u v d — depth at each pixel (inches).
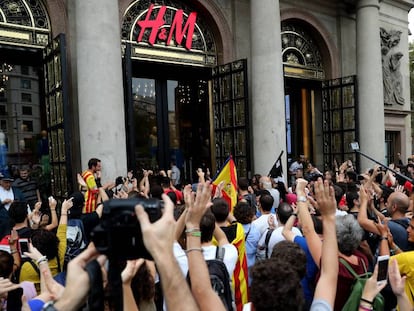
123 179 309.0
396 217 167.5
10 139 402.0
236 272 146.3
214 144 532.7
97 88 339.3
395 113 763.4
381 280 91.8
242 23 526.3
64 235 160.1
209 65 508.4
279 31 476.1
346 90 634.2
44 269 102.4
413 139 1478.8
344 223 108.0
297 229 164.2
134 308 80.0
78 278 59.2
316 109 687.1
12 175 367.6
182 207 152.9
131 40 438.3
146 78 501.4
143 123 494.6
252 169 505.7
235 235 149.9
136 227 55.5
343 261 102.0
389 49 753.0
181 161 519.8
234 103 491.5
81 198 205.0
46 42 378.3
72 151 384.5
